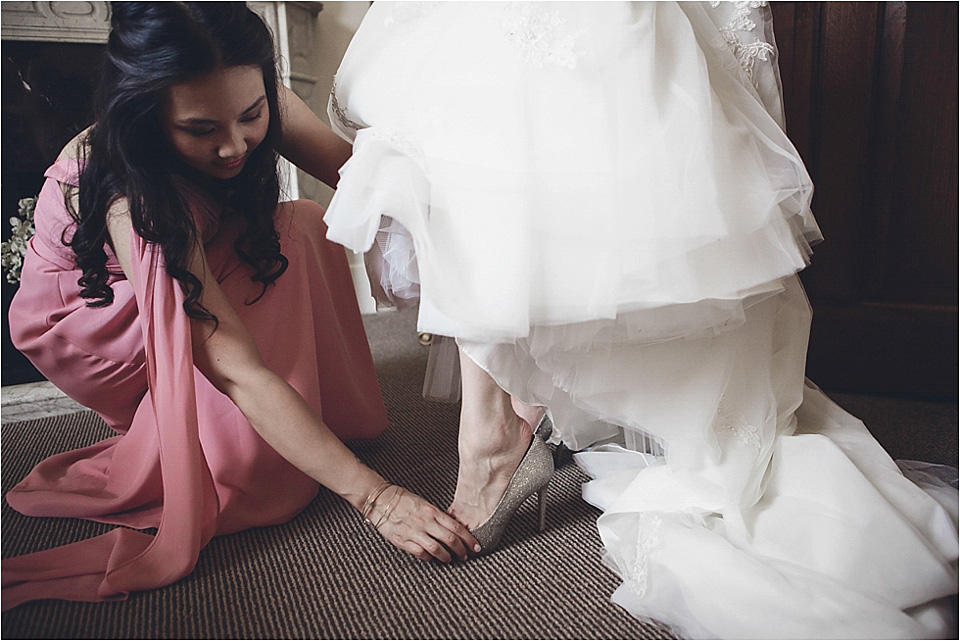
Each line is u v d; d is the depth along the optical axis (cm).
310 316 123
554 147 83
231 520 113
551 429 129
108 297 119
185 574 101
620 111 84
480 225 81
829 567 87
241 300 116
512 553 106
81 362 125
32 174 212
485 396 99
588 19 85
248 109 92
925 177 155
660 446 112
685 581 87
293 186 253
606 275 81
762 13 104
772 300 105
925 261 159
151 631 90
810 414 118
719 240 86
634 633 88
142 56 84
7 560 102
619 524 104
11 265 184
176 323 99
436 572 101
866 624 78
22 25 203
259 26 94
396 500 102
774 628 80
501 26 86
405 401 173
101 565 102
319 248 136
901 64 152
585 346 89
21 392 183
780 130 96
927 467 118
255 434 114
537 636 87
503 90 84
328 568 104
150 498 120
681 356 96
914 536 88
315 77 262
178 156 98
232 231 117
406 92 94
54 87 210
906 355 163
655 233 82
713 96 89
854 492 94
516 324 78
